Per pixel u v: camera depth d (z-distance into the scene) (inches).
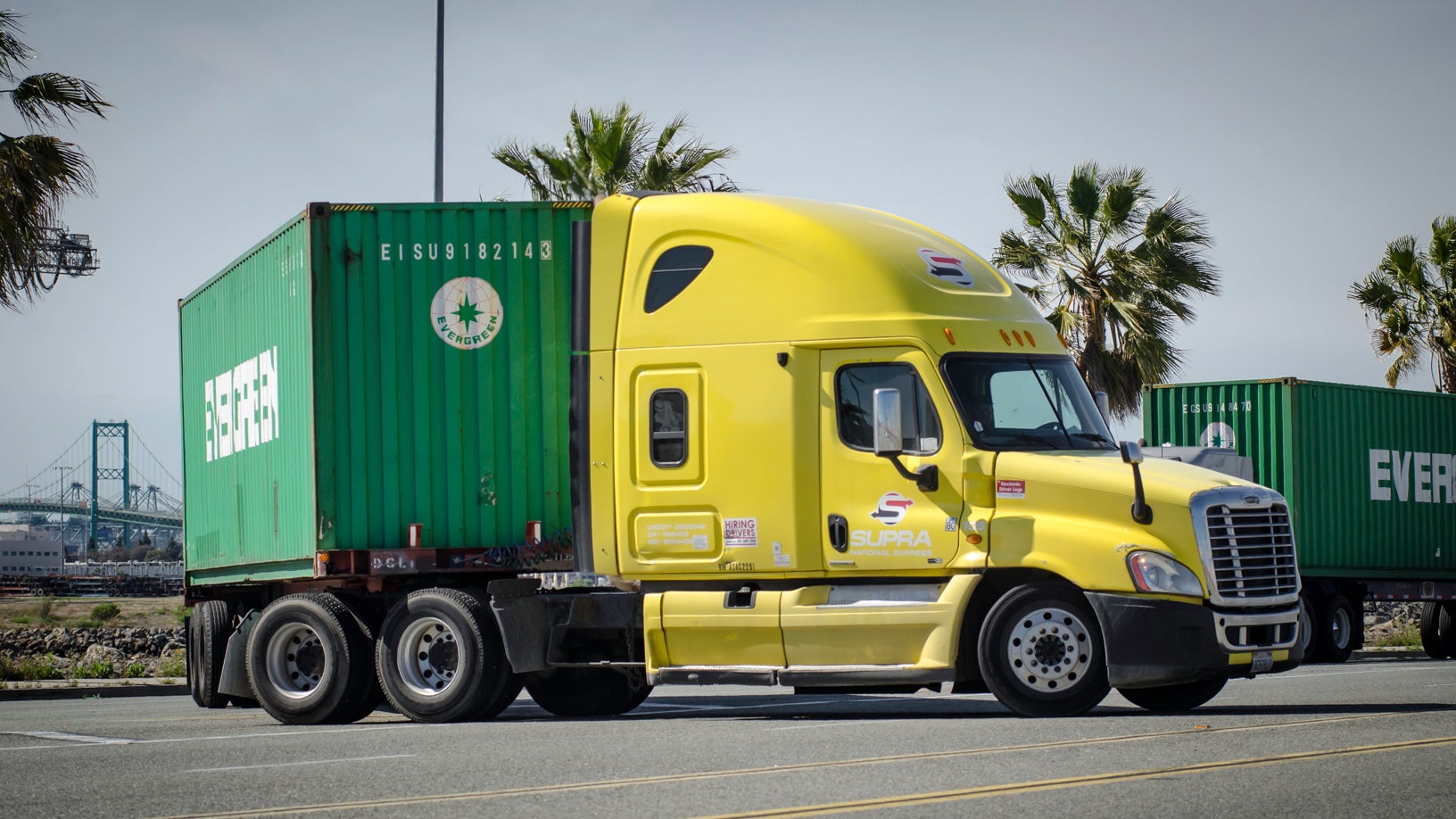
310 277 546.6
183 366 740.7
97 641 1754.4
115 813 299.0
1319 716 441.1
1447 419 1165.1
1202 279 1365.7
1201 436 1081.4
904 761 344.8
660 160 1204.5
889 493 483.8
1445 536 1149.1
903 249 506.9
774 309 501.4
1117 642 449.4
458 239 552.1
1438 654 1134.4
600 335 522.0
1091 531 458.6
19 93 902.4
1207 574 450.0
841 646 484.1
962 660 473.1
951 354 486.9
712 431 503.5
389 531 543.5
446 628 527.8
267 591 626.5
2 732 507.5
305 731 493.4
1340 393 1077.1
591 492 521.0
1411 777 307.6
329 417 543.8
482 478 546.3
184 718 597.0
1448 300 1710.1
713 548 502.0
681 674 503.2
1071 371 514.9
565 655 529.7
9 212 877.2
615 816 279.0
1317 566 1037.8
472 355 550.0
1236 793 289.4
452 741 430.0
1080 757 345.1
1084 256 1385.3
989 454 476.4
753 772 334.6
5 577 4441.4
